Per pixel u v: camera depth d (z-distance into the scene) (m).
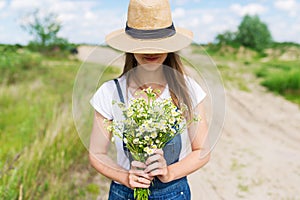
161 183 2.17
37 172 4.42
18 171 4.25
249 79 16.31
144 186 2.04
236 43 39.78
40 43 18.62
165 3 2.06
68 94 9.80
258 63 23.56
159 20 2.03
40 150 4.84
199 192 5.13
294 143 7.66
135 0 2.06
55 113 6.34
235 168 6.05
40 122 6.73
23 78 12.48
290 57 29.77
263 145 7.42
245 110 10.73
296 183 5.52
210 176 5.71
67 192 4.34
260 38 44.31
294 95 12.86
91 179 5.06
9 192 3.68
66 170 4.86
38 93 10.30
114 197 2.25
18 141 6.28
